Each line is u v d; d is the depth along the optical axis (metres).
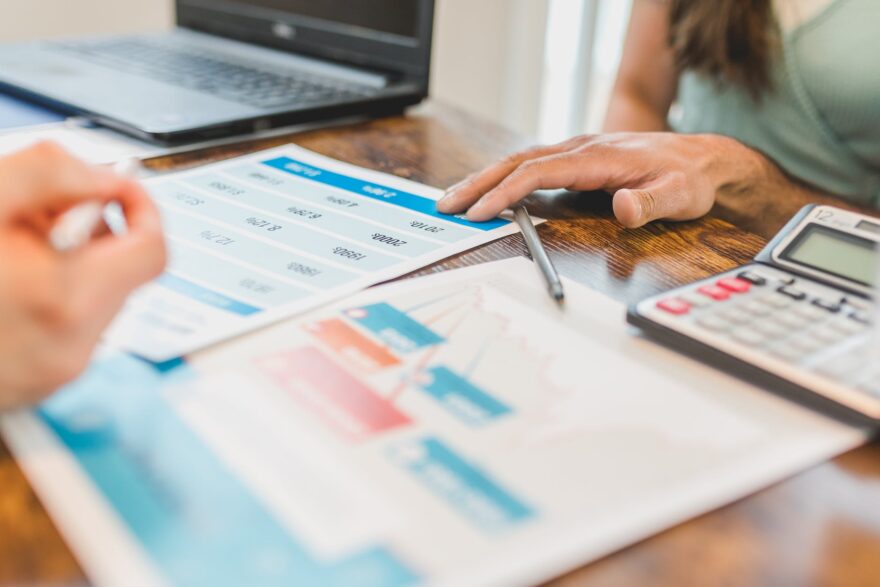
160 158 0.59
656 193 0.49
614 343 0.35
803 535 0.25
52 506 0.24
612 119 0.96
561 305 0.38
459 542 0.24
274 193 0.52
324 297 0.38
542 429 0.29
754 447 0.29
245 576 0.22
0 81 0.74
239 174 0.55
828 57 0.82
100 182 0.31
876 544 0.25
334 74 0.79
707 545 0.25
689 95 0.95
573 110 1.47
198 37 0.94
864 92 0.81
